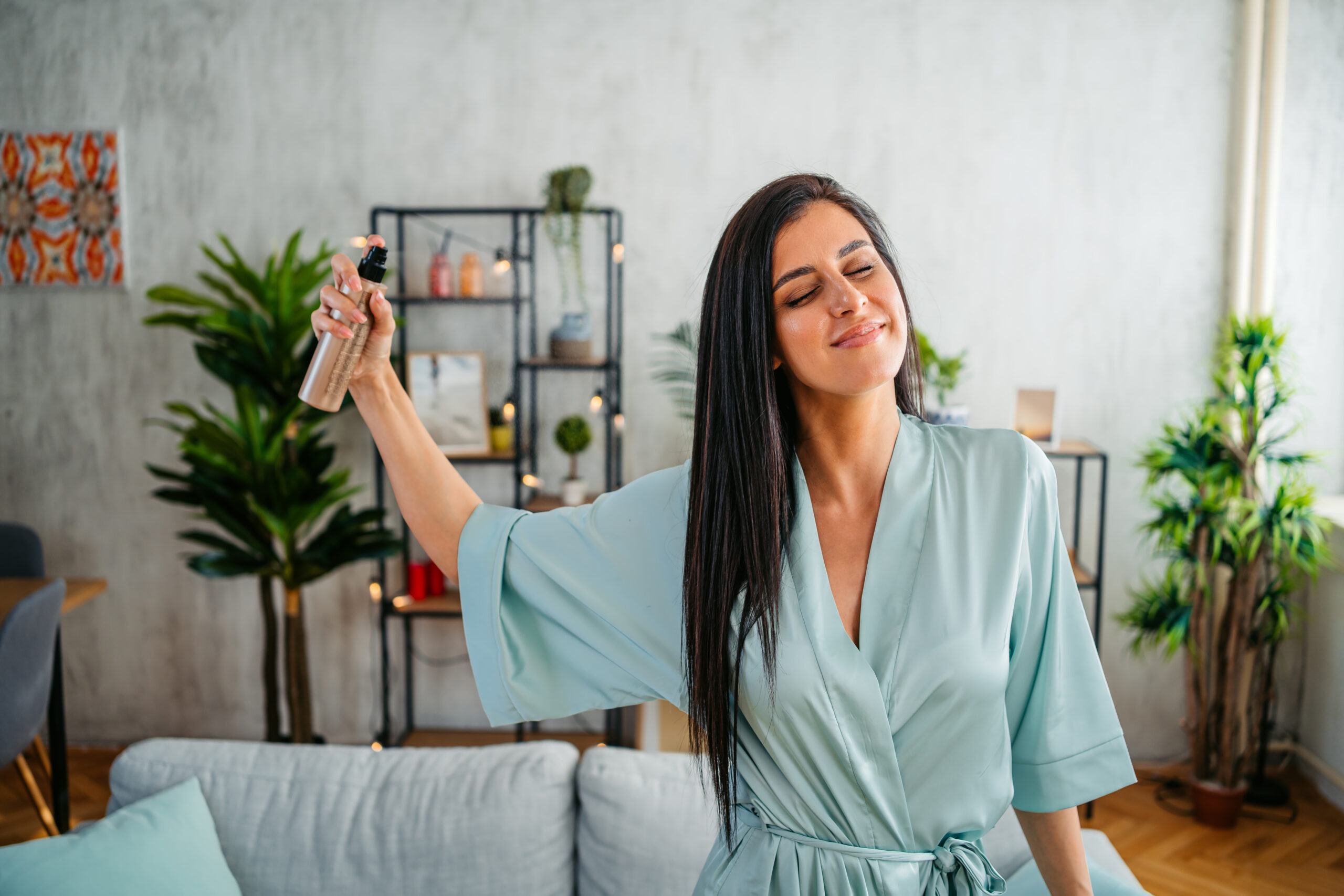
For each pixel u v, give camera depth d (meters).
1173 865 2.66
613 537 0.91
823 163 3.22
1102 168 3.18
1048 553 0.85
